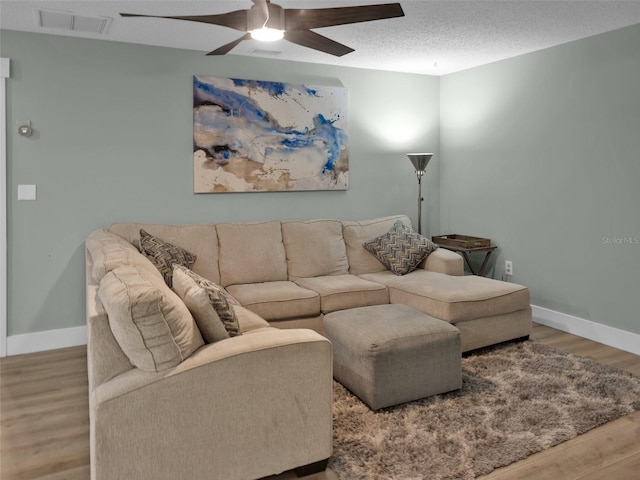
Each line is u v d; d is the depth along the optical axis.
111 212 3.83
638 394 2.82
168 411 1.79
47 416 2.65
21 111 3.48
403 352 2.69
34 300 3.63
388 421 2.54
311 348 2.04
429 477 2.07
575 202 3.87
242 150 4.23
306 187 4.55
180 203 4.06
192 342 1.92
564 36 3.68
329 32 3.55
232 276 3.82
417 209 5.21
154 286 1.86
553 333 3.99
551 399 2.76
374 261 4.37
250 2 2.92
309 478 2.10
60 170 3.64
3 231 3.48
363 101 4.80
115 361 1.83
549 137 4.05
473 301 3.39
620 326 3.61
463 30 3.51
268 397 1.96
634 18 3.25
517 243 4.43
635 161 3.43
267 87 4.29
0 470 2.16
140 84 3.85
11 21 3.24
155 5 2.95
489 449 2.27
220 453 1.89
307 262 4.10
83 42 3.64
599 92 3.63
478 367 3.23
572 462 2.19
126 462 1.74
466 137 4.91
